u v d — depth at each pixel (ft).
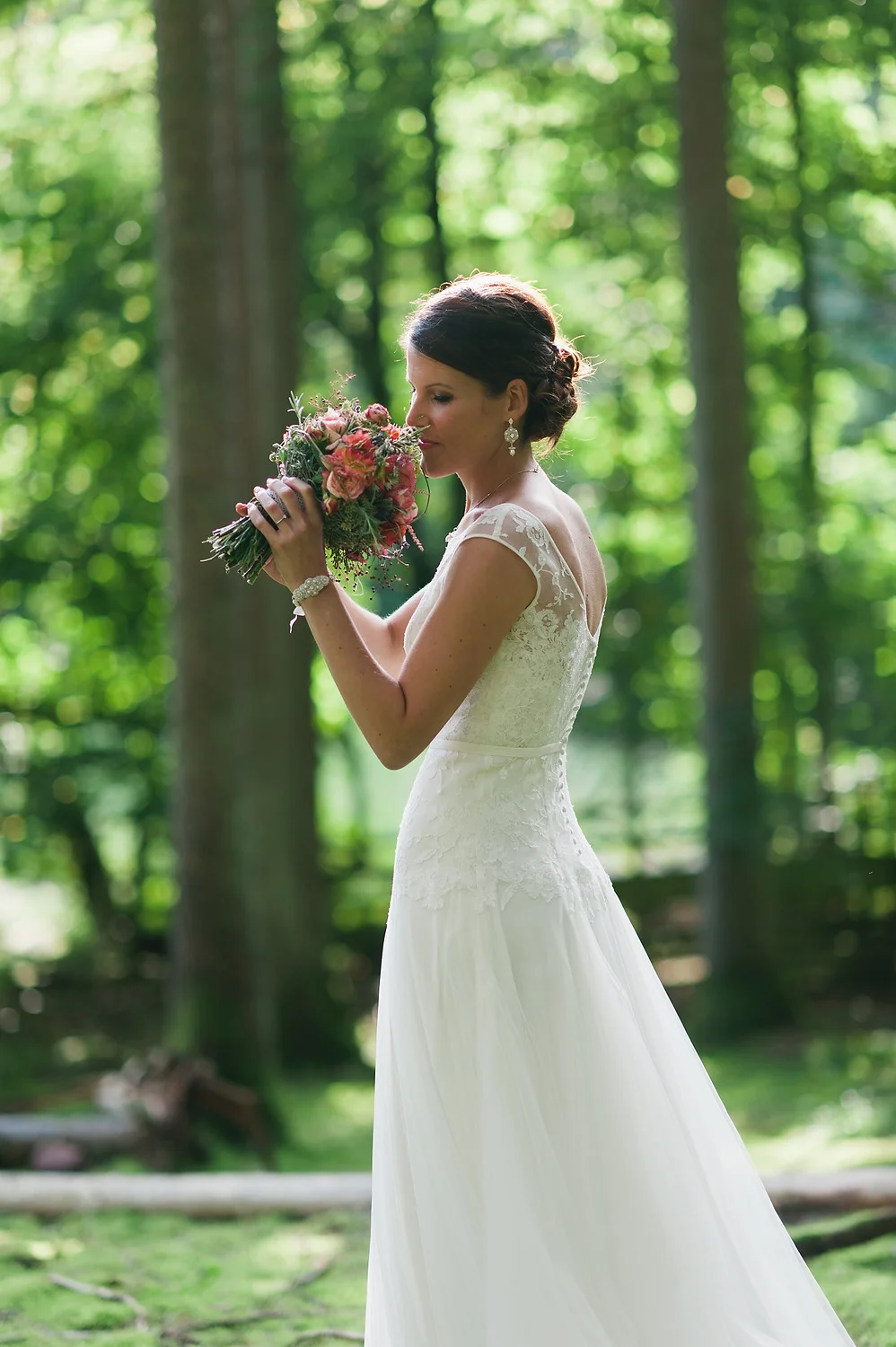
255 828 30.12
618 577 41.39
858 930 36.76
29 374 35.27
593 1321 7.90
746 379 30.45
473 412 8.48
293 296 30.71
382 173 35.60
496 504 8.55
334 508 8.23
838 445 42.04
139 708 38.47
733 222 29.94
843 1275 12.71
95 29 35.01
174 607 22.52
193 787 22.59
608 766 42.14
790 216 35.32
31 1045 32.19
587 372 9.00
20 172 35.22
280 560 8.16
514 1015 8.27
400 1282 8.36
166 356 22.31
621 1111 8.36
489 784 8.48
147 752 38.11
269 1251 14.10
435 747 8.70
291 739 31.55
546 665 8.38
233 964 22.59
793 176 35.06
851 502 42.11
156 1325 12.17
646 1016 9.08
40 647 40.32
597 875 9.00
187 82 22.00
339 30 30.55
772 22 29.81
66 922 44.04
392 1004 8.60
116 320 34.22
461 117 38.99
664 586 40.70
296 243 30.81
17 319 35.86
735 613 30.81
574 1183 8.19
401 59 30.83
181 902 22.75
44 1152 19.35
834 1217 14.24
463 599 8.10
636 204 34.71
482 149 38.65
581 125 34.12
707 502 30.68
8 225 35.19
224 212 27.84
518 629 8.30
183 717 22.59
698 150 29.58
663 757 42.65
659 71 33.37
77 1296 12.90
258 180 30.40
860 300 39.09
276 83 29.96
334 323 38.78
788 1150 21.11
